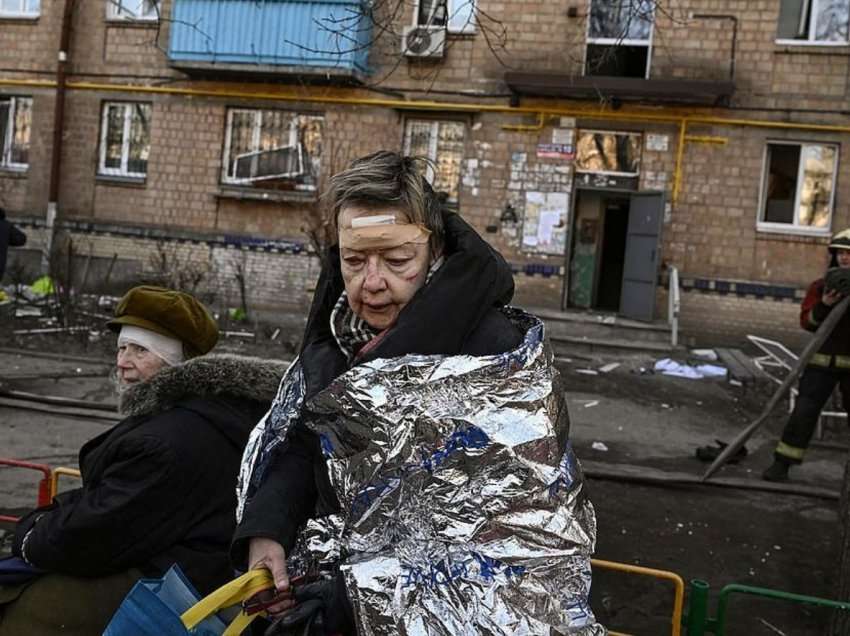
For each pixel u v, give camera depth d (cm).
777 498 633
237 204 1500
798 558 516
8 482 577
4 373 909
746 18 1310
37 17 1569
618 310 1473
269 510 175
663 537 539
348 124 1448
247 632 198
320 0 1377
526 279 1387
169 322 269
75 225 1552
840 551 365
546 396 161
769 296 1311
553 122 1370
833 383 650
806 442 656
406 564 159
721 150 1323
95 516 223
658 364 1150
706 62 1325
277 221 1486
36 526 234
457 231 172
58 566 230
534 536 158
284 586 170
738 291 1320
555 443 160
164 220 1523
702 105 1320
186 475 229
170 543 230
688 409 930
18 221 1579
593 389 1005
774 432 851
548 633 156
